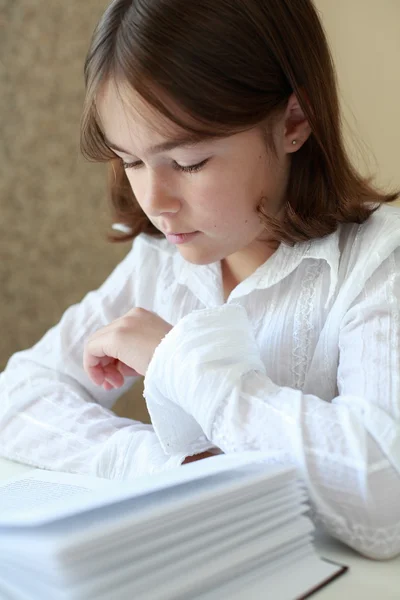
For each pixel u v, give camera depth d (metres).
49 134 1.36
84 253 1.39
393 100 1.23
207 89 0.58
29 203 1.36
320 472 0.50
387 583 0.44
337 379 0.64
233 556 0.41
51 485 0.55
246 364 0.57
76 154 1.36
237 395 0.55
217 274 0.80
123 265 0.96
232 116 0.59
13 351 1.38
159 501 0.41
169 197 0.63
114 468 0.67
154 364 0.58
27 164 1.35
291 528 0.46
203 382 0.55
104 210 1.38
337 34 1.24
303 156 0.70
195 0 0.59
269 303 0.73
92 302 0.94
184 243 0.66
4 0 1.31
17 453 0.76
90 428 0.75
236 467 0.46
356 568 0.47
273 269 0.71
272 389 0.56
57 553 0.34
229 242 0.67
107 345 0.70
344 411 0.53
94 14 1.32
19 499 0.51
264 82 0.62
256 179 0.64
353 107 1.24
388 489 0.49
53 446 0.75
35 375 0.86
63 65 1.34
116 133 0.62
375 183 1.21
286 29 0.65
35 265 1.38
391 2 1.22
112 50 0.60
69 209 1.38
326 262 0.71
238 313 0.60
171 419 0.61
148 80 0.57
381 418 0.52
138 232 0.90
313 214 0.69
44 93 1.34
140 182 0.65
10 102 1.33
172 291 0.87
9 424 0.80
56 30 1.33
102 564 0.36
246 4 0.61
